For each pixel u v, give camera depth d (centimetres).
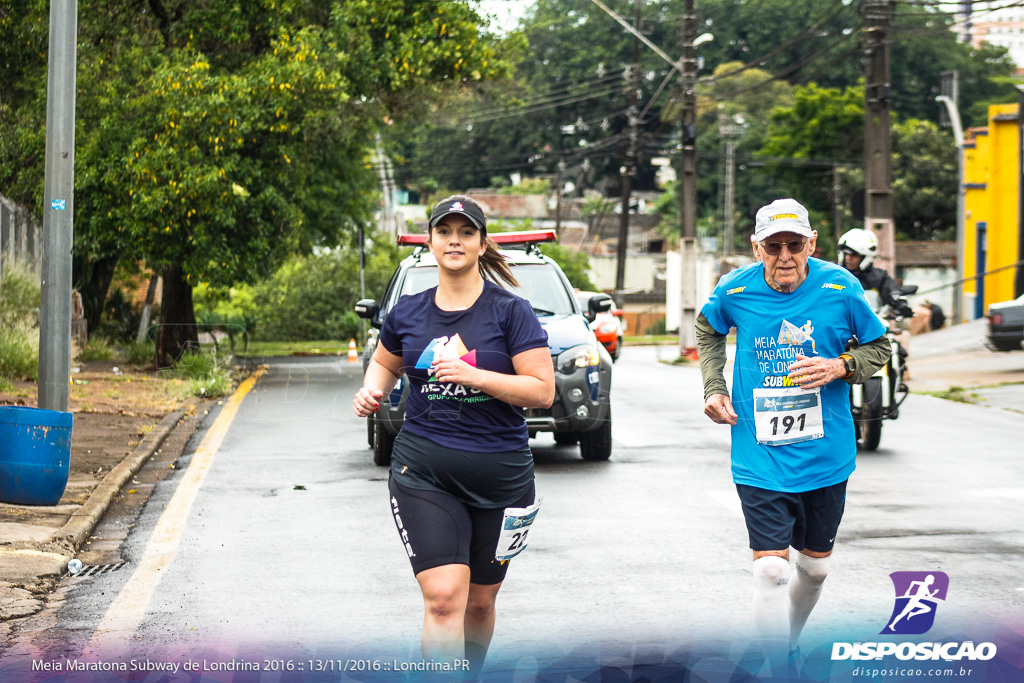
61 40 1015
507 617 596
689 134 3166
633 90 4919
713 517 867
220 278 2278
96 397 1689
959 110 7350
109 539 805
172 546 779
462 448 434
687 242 3116
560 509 899
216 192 2145
